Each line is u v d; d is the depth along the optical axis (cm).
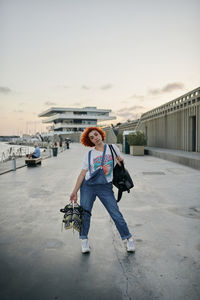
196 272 279
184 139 1980
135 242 363
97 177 307
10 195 699
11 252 335
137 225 438
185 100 1914
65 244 360
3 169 1275
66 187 813
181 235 391
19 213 525
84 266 294
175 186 794
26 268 291
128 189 319
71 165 1525
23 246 354
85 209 321
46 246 354
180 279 265
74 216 293
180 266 293
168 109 2336
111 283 259
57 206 580
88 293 243
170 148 2308
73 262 304
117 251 334
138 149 2177
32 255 325
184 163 1362
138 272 279
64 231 415
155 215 498
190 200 617
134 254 324
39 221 470
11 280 267
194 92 1733
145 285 255
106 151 310
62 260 310
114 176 317
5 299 235
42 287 253
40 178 1005
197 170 1154
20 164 1527
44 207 572
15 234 402
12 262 306
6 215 511
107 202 319
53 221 469
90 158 310
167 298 234
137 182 866
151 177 971
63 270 286
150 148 2505
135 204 583
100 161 307
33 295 241
